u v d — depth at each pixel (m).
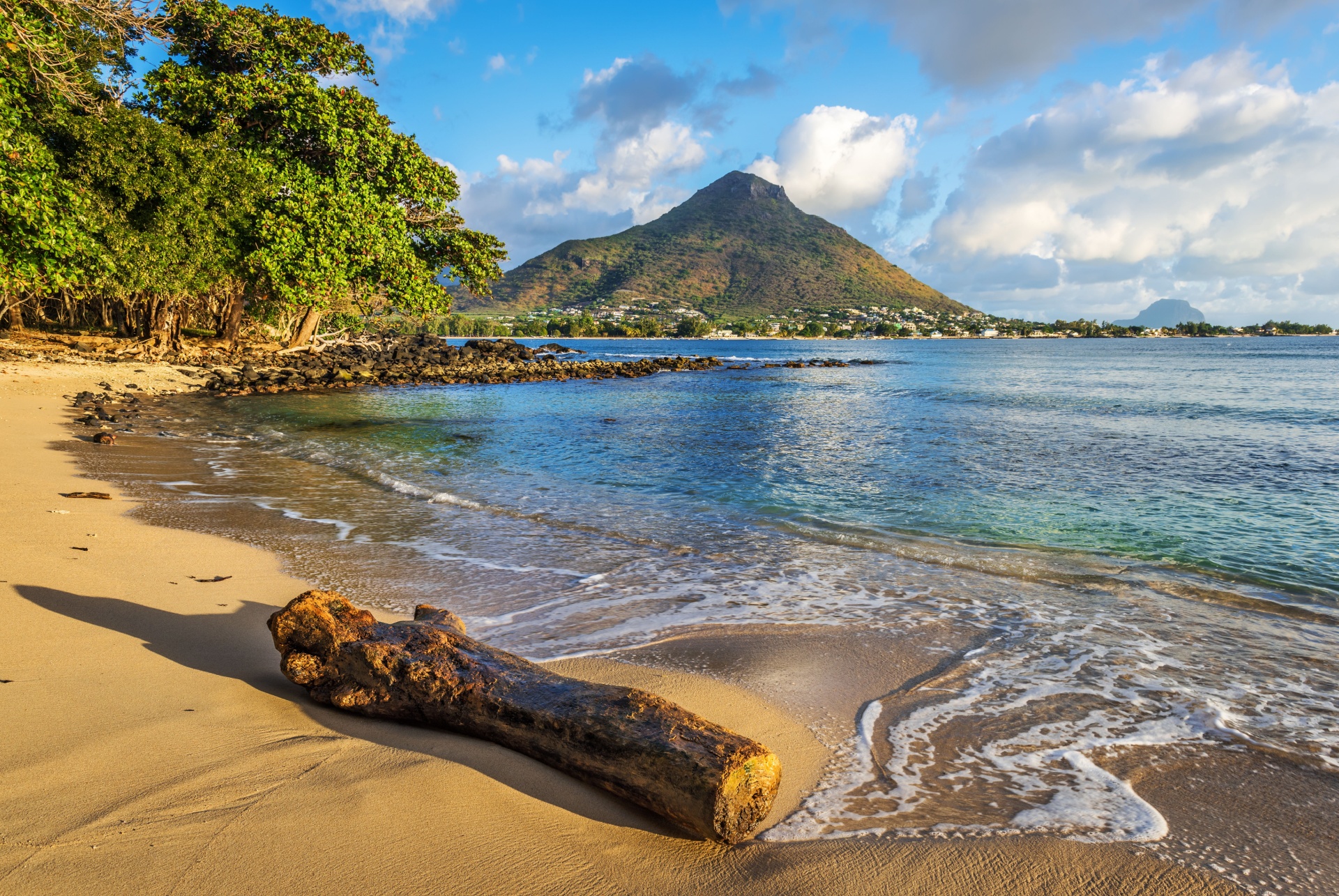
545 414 22.69
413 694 3.53
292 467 12.26
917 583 6.51
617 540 7.93
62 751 3.08
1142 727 3.93
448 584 6.21
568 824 2.86
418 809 2.84
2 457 11.12
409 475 11.91
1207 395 31.75
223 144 32.19
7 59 17.06
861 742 3.71
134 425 16.66
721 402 27.98
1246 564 7.15
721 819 2.76
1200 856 2.83
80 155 24.83
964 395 31.98
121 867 2.39
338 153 35.00
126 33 16.27
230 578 5.96
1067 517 9.26
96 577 5.57
